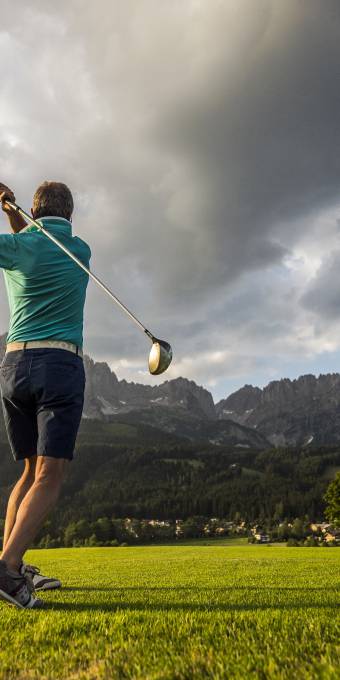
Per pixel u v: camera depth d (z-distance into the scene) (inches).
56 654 95.7
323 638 104.2
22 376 163.8
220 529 6525.6
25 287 168.6
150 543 5423.2
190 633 111.3
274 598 201.5
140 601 188.9
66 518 7859.3
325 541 5049.2
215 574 443.2
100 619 130.3
